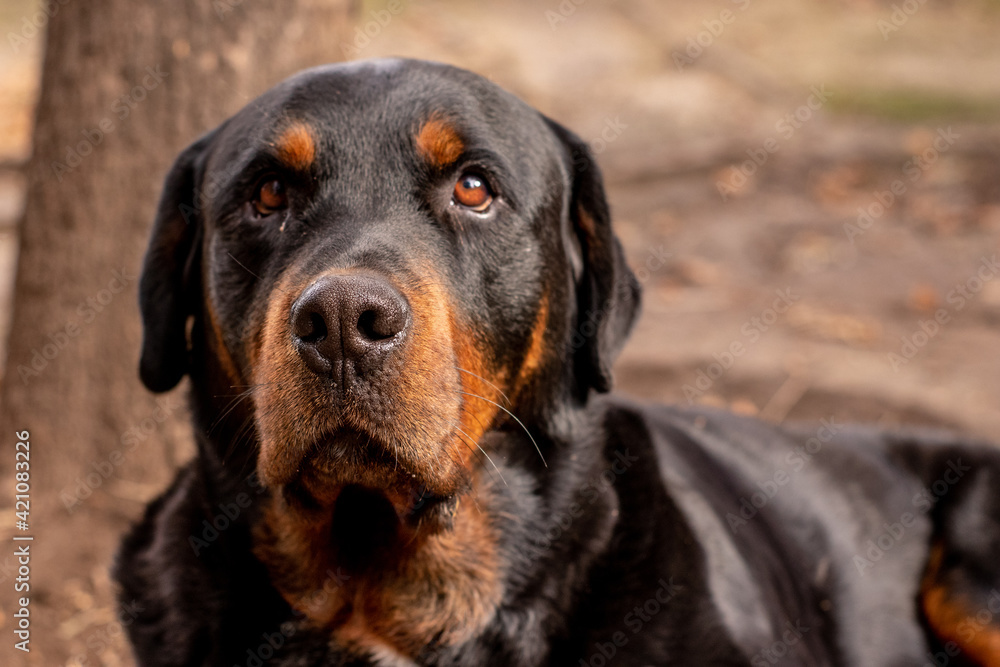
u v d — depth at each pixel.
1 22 12.90
